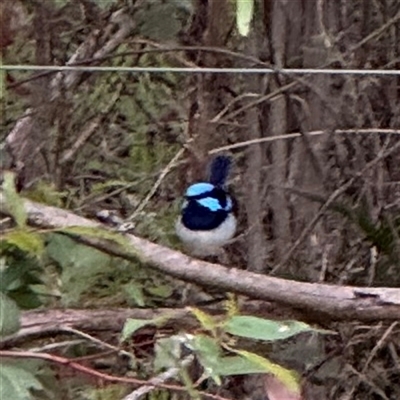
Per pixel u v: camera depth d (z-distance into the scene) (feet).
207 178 32.19
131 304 20.34
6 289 14.58
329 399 30.53
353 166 33.12
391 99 34.19
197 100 31.83
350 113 32.91
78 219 14.21
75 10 32.07
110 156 34.12
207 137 31.73
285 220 32.60
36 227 13.28
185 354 16.60
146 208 32.53
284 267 31.42
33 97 30.25
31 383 11.98
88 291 20.08
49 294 16.98
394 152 33.73
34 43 31.09
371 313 16.43
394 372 31.81
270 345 22.06
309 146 31.86
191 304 21.22
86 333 16.06
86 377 18.13
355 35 33.71
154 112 35.42
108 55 27.84
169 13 26.96
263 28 32.78
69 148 31.81
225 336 12.32
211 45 30.91
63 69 17.19
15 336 15.35
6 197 11.91
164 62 34.01
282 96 32.32
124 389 18.16
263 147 33.01
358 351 31.17
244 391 28.86
